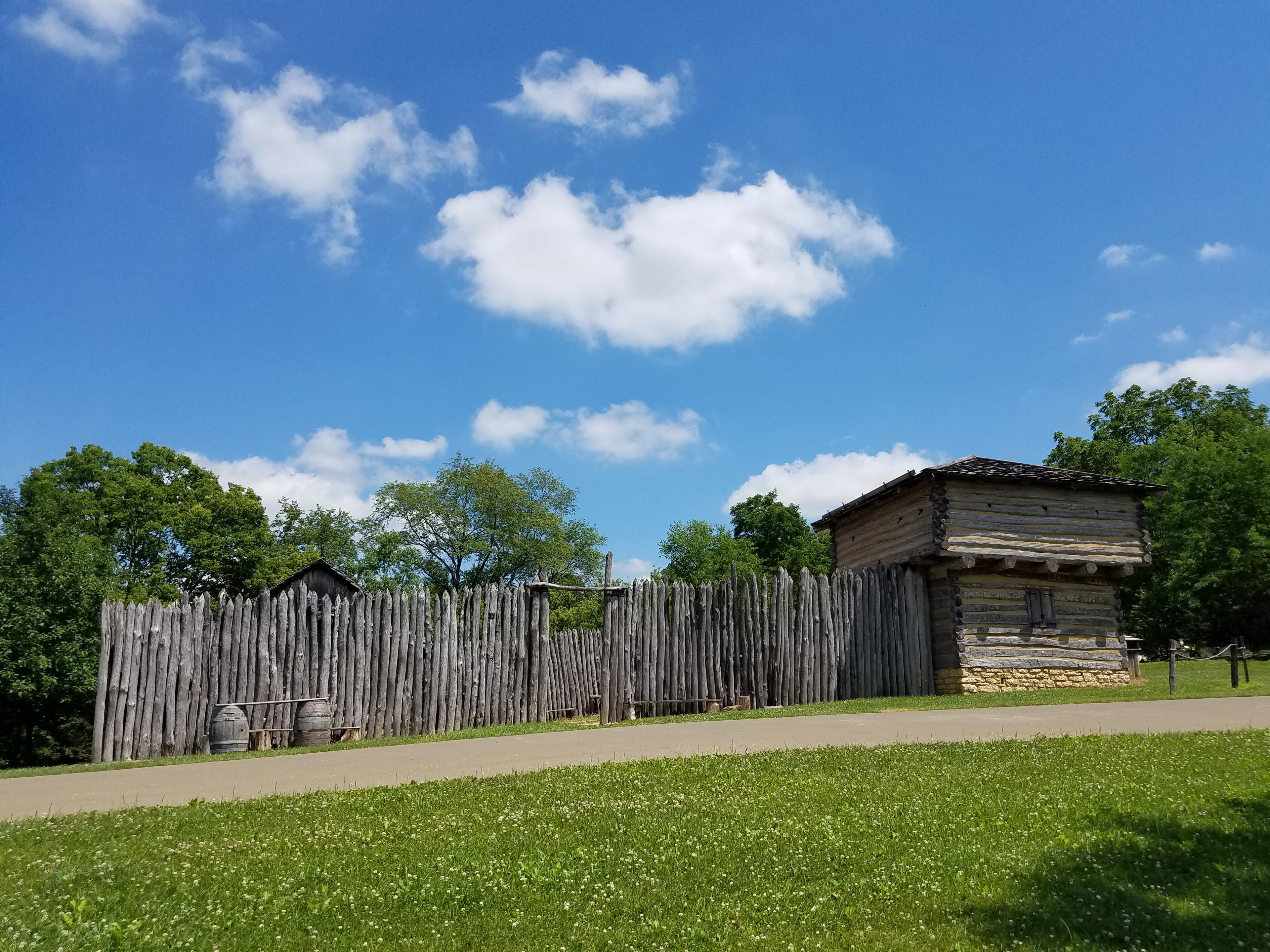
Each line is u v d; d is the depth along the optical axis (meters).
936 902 5.98
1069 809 7.94
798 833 7.56
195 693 16.80
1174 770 9.39
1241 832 7.02
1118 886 6.07
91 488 44.09
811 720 15.87
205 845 7.58
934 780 9.42
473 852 7.26
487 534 58.22
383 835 7.82
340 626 17.83
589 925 5.76
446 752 13.38
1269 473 37.12
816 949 5.31
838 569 28.30
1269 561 35.00
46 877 6.65
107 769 13.44
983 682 22.27
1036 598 23.41
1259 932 5.29
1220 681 21.70
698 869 6.77
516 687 19.27
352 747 14.91
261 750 15.56
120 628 16.45
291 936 5.63
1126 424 50.00
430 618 18.89
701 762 10.96
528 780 10.14
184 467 47.03
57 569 28.92
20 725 29.14
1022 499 23.48
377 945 5.50
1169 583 37.75
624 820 8.10
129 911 6.03
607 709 19.36
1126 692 19.61
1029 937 5.35
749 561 50.03
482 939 5.57
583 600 53.56
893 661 22.58
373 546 57.22
